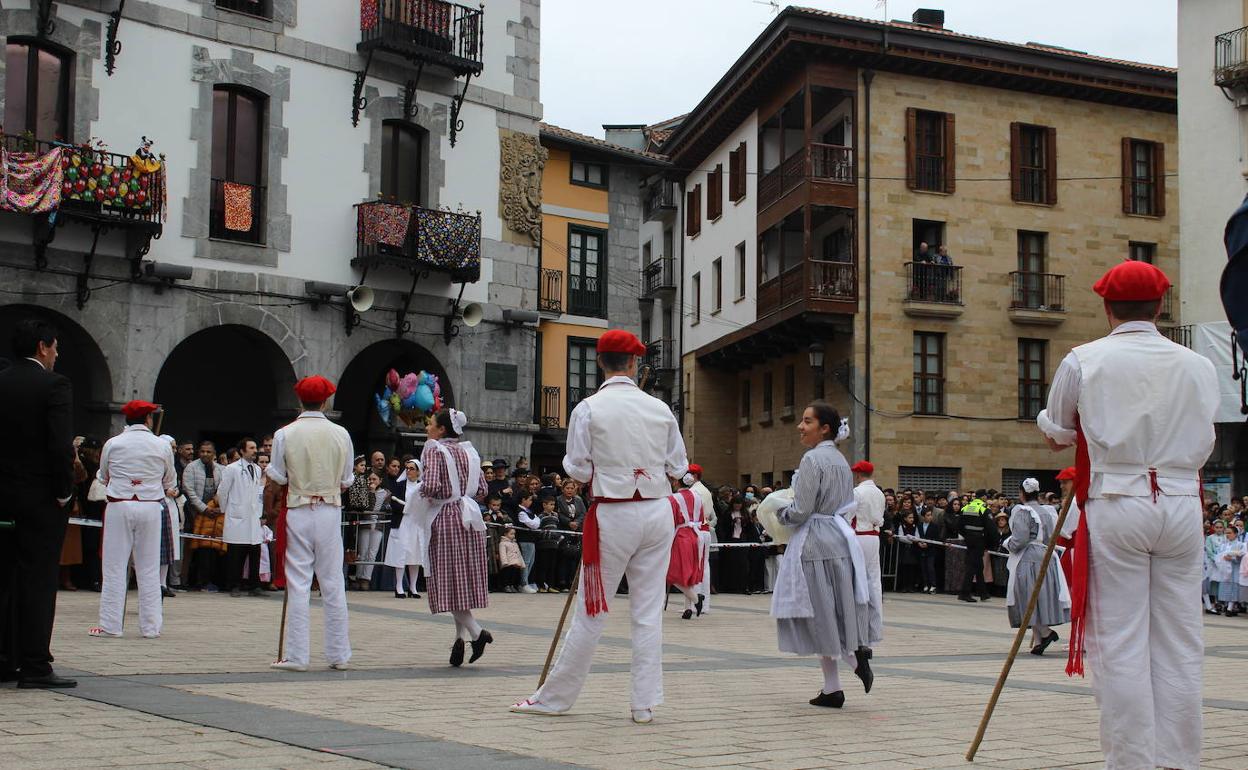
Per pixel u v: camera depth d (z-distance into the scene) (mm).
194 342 22984
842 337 33000
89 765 5211
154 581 11414
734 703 8070
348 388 24953
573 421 7273
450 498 9938
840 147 32562
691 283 43688
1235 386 28344
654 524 7156
